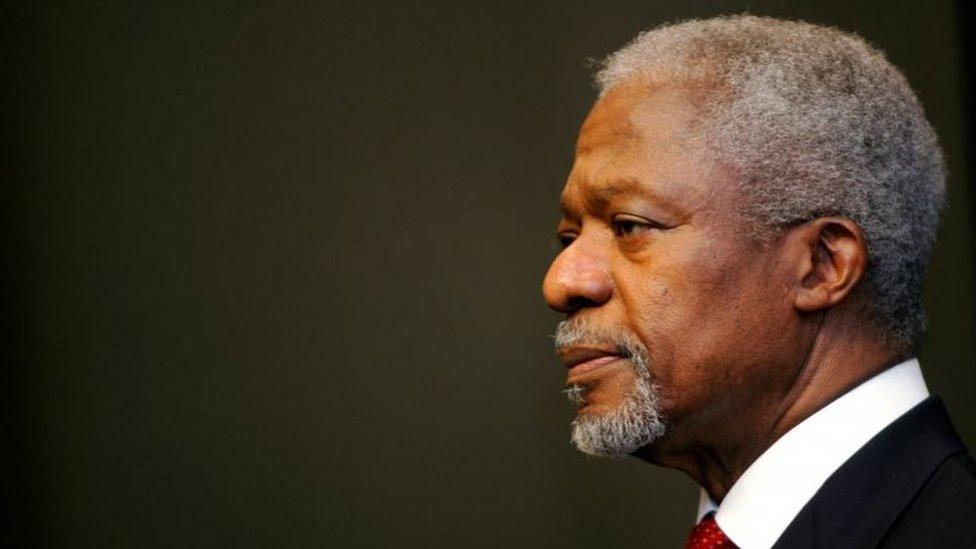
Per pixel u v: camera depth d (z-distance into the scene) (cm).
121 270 1187
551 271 574
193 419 1179
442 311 1180
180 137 1196
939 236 1105
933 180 577
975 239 1102
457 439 1171
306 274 1188
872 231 548
